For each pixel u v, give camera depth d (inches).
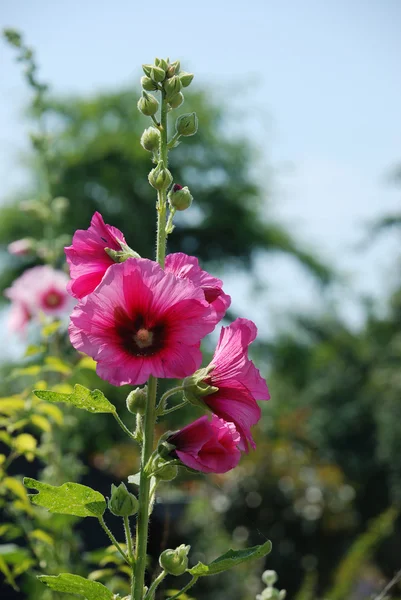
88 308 72.2
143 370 72.5
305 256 989.8
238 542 353.1
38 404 128.9
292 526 364.8
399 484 729.6
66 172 861.2
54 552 140.3
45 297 196.2
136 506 74.1
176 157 928.9
